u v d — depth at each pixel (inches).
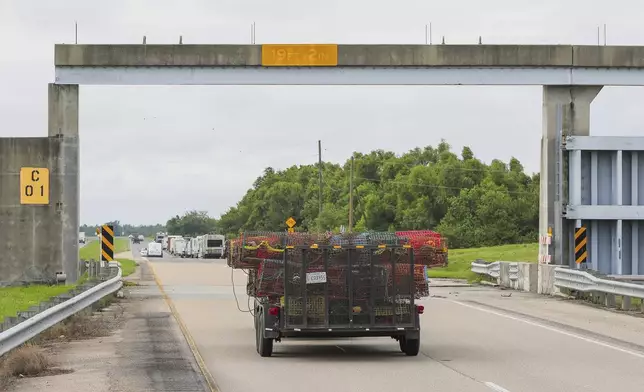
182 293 2065.7
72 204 2014.0
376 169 7539.4
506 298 1870.1
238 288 2268.7
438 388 748.6
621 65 1955.0
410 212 6427.2
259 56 1936.5
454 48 1948.8
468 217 6190.9
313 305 956.0
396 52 1943.9
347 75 1952.5
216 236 6259.8
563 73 1962.4
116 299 1843.0
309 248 956.0
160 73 1950.1
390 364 910.4
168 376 809.5
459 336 1171.3
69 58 1943.9
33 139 2007.9
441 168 6668.3
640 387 751.1
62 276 2005.4
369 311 959.6
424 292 984.9
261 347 968.9
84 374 823.1
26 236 2021.4
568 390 736.3
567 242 1990.7
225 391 735.7
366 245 961.5
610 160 1978.3
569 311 1544.0
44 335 1117.1
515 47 1948.8
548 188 1983.3
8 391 729.6
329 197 7682.1
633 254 1967.3
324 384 773.3
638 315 1464.1
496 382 781.3
